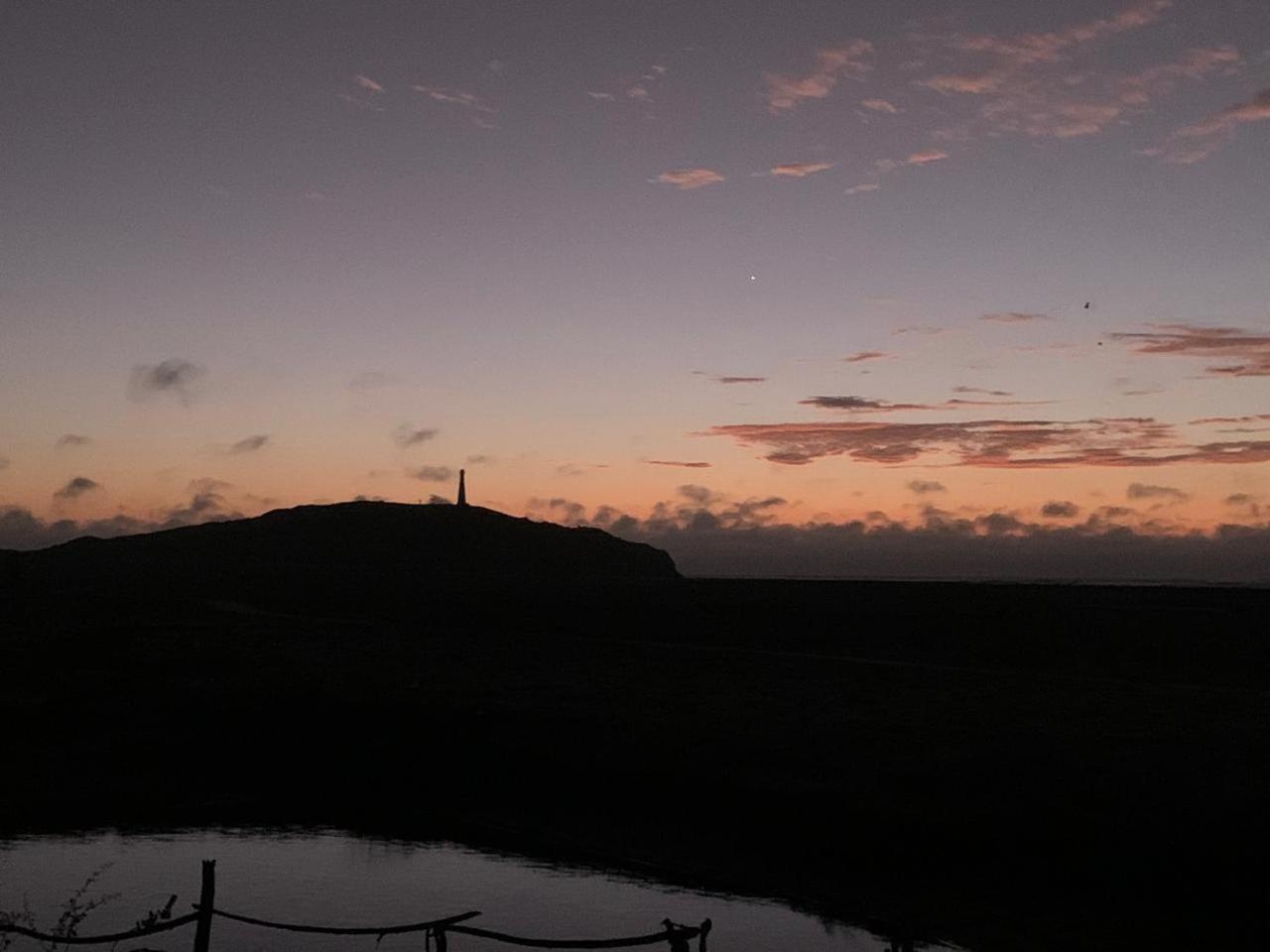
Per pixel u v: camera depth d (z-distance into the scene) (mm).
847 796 17328
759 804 17656
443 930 9773
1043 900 13141
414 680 30266
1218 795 15789
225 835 17891
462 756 22078
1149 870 13609
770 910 13586
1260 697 26078
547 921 13328
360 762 22109
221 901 14281
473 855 16562
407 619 57562
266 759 22797
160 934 12773
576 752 21406
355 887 14883
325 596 72500
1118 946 11633
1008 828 15367
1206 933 11820
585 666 33812
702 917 13391
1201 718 22656
